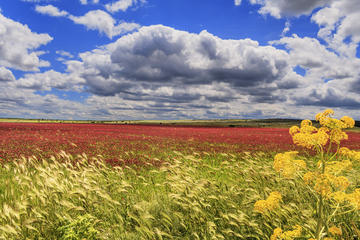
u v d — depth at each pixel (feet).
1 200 16.14
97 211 14.55
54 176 16.90
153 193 18.33
